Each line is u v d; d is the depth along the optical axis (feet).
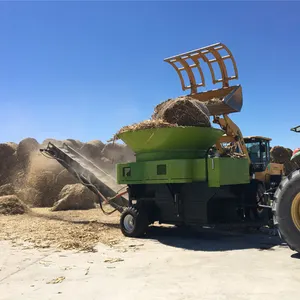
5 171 64.80
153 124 25.86
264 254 20.49
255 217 28.89
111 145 68.44
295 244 18.35
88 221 35.19
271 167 41.88
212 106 30.35
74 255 20.70
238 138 32.81
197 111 26.20
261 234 28.45
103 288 14.75
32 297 13.82
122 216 28.04
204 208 25.61
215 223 25.80
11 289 14.80
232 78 32.12
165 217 27.68
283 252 20.98
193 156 26.84
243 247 22.89
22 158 66.44
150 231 29.63
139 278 16.05
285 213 18.52
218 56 32.35
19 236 26.40
